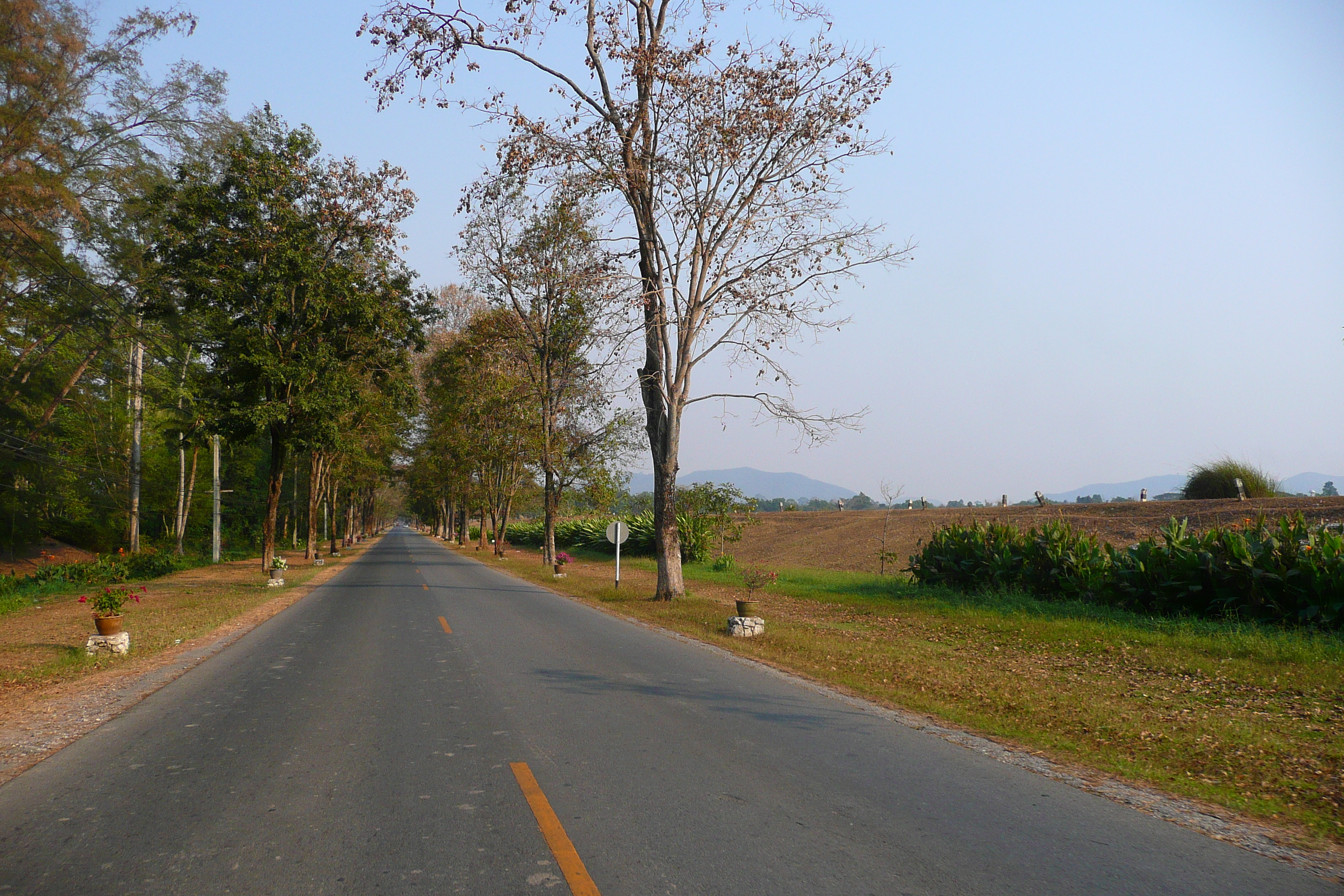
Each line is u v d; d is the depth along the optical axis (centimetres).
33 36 2738
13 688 899
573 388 3472
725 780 548
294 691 862
